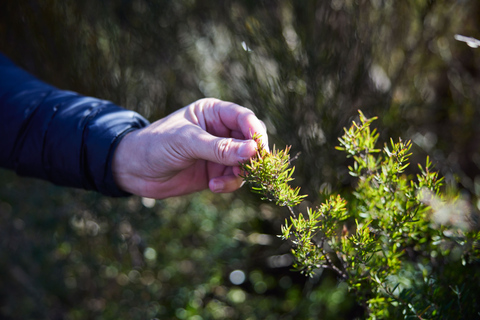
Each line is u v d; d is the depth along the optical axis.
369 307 0.51
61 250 0.94
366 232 0.48
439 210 0.51
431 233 0.52
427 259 0.55
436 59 0.78
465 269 0.52
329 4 0.73
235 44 0.79
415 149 0.79
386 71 0.78
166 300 0.90
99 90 0.86
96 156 0.60
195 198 0.92
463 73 0.79
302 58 0.74
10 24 0.88
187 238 0.93
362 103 0.76
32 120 0.63
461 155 0.80
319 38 0.73
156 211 0.89
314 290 0.87
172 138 0.55
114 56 0.85
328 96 0.74
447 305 0.49
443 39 0.77
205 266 0.89
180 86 0.86
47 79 0.89
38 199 0.94
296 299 0.87
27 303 1.00
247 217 0.90
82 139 0.60
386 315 0.51
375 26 0.74
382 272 0.50
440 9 0.75
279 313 0.88
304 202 0.79
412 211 0.49
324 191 0.55
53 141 0.61
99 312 0.94
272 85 0.77
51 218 0.93
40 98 0.64
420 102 0.79
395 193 0.50
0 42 0.90
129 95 0.87
